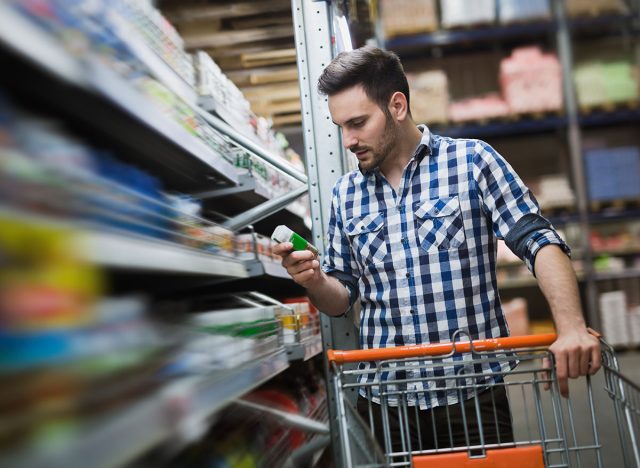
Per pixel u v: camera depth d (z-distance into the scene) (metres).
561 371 1.47
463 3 6.76
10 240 0.68
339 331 2.23
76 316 0.80
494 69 7.07
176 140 1.38
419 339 1.83
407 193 1.87
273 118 4.03
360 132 1.79
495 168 1.79
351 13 2.75
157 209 1.26
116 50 1.21
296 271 1.77
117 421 0.83
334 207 2.04
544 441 1.49
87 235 0.83
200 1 3.15
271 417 2.22
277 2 3.13
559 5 6.86
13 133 0.78
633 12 6.80
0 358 0.65
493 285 1.86
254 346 1.66
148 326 1.08
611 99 6.82
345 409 1.46
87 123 1.35
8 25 0.72
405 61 7.16
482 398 1.77
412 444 1.83
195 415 1.07
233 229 2.12
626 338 6.62
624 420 1.45
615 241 6.91
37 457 0.66
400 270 1.86
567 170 7.12
